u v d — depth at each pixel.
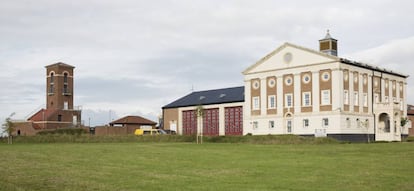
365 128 75.94
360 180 22.58
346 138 72.00
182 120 99.38
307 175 24.33
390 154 36.53
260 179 22.98
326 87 73.19
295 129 76.50
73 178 23.14
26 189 20.16
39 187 20.67
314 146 48.34
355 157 34.06
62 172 25.23
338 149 42.41
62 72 103.06
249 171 25.98
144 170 26.39
